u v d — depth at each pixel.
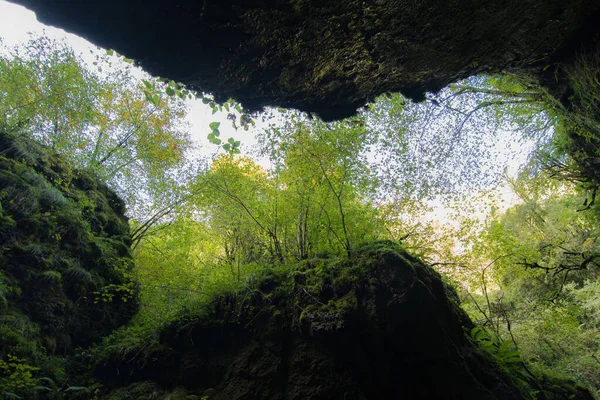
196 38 2.96
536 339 8.18
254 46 3.21
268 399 4.53
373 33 3.51
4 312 4.86
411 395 4.40
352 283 4.88
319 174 5.74
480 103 7.75
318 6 2.98
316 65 3.72
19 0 2.53
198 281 6.35
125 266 6.91
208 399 4.82
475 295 8.68
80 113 7.82
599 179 7.38
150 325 5.96
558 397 5.87
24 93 7.09
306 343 4.80
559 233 10.52
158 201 8.89
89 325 6.24
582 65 5.14
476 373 4.66
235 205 6.40
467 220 6.19
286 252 6.35
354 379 4.39
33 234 5.79
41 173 6.82
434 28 3.68
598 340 8.95
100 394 5.07
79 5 2.56
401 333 4.50
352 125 5.53
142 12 2.65
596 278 10.50
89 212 7.56
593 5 4.43
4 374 4.32
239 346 5.21
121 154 9.52
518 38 4.57
